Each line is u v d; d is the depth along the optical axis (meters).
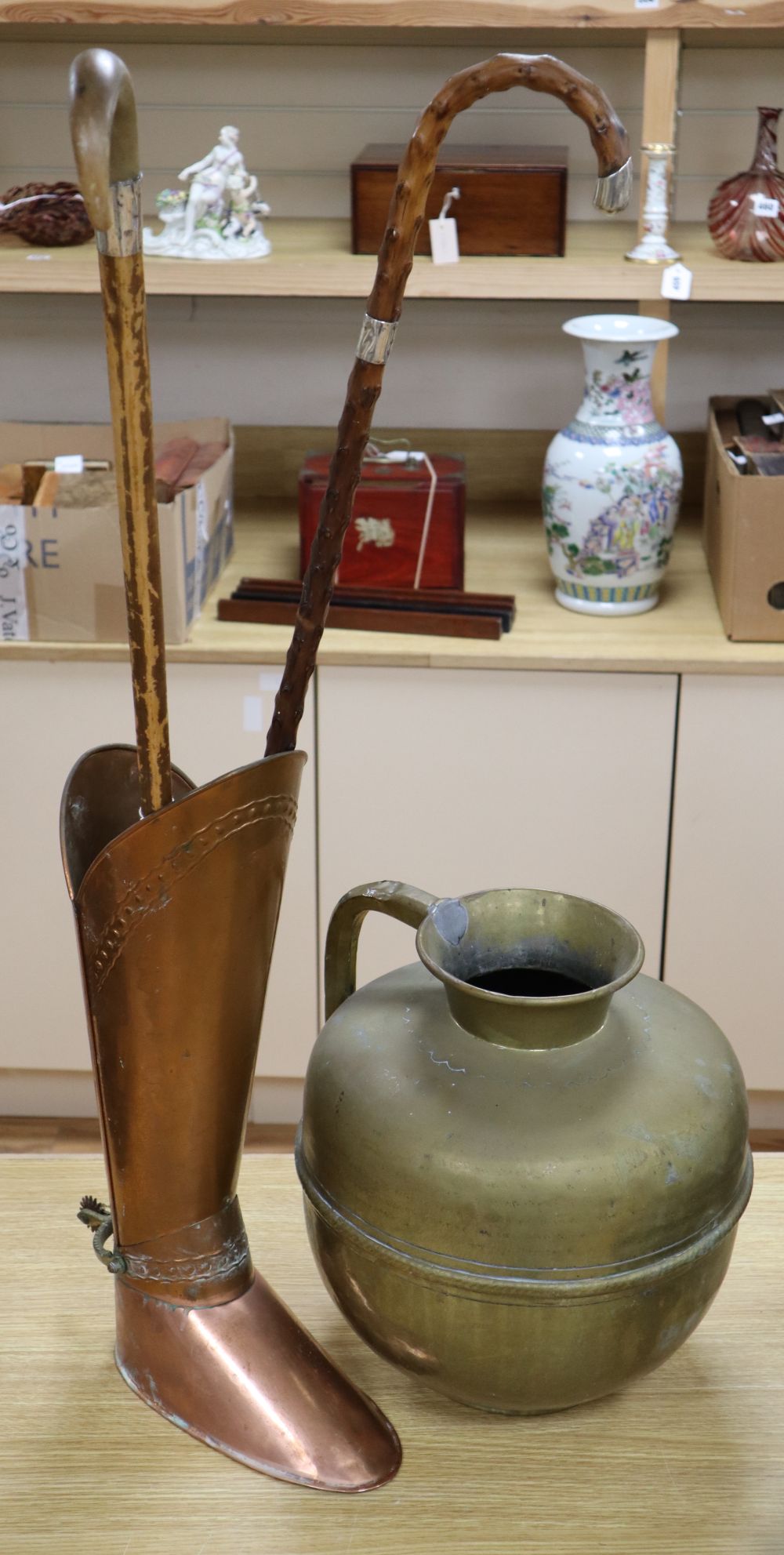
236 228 2.18
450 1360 0.83
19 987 2.35
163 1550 0.84
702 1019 0.91
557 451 2.18
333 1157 0.84
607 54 2.47
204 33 2.39
